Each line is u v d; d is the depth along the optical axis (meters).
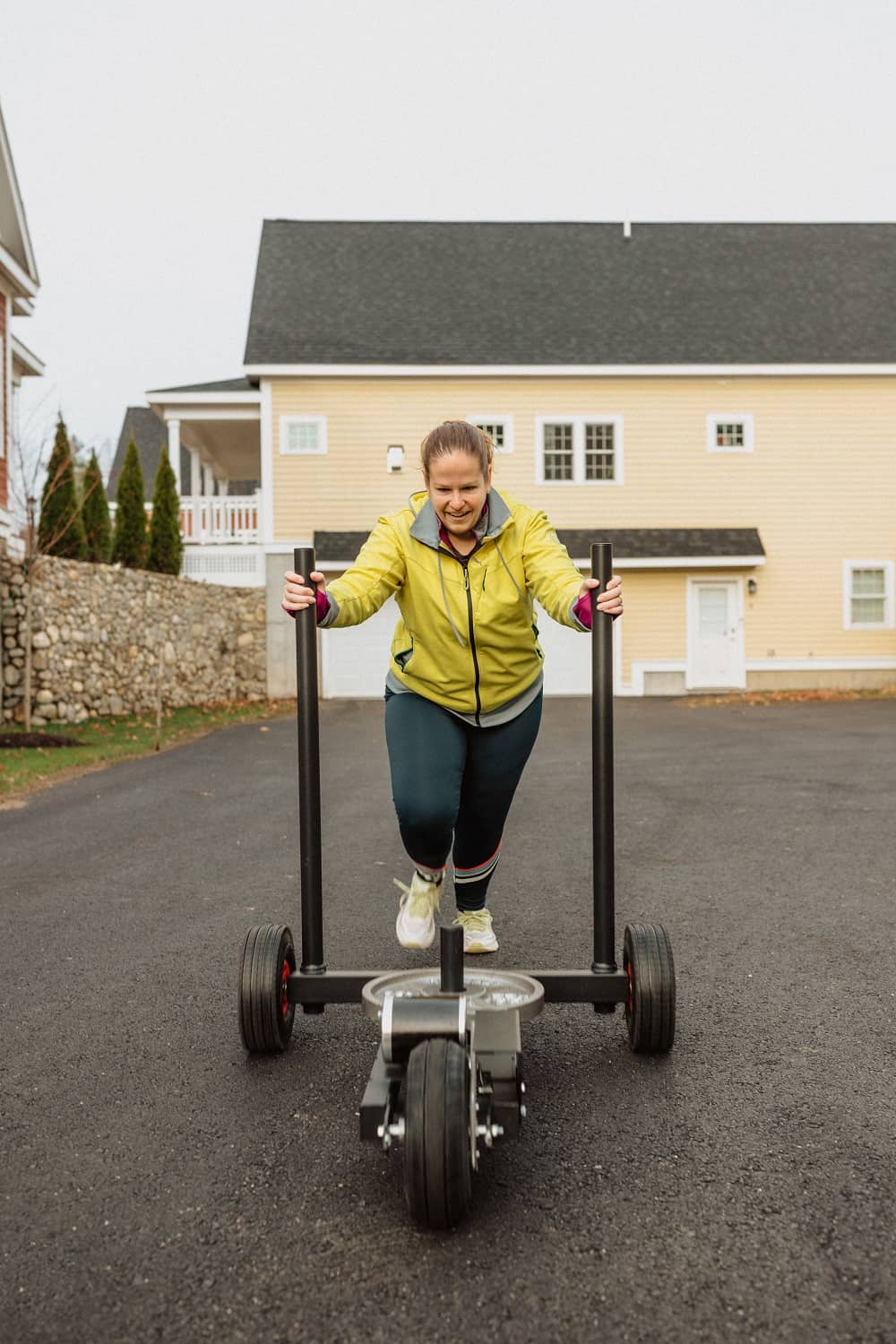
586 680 23.59
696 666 23.83
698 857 6.46
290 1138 2.78
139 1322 1.99
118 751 12.52
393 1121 2.43
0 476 15.91
